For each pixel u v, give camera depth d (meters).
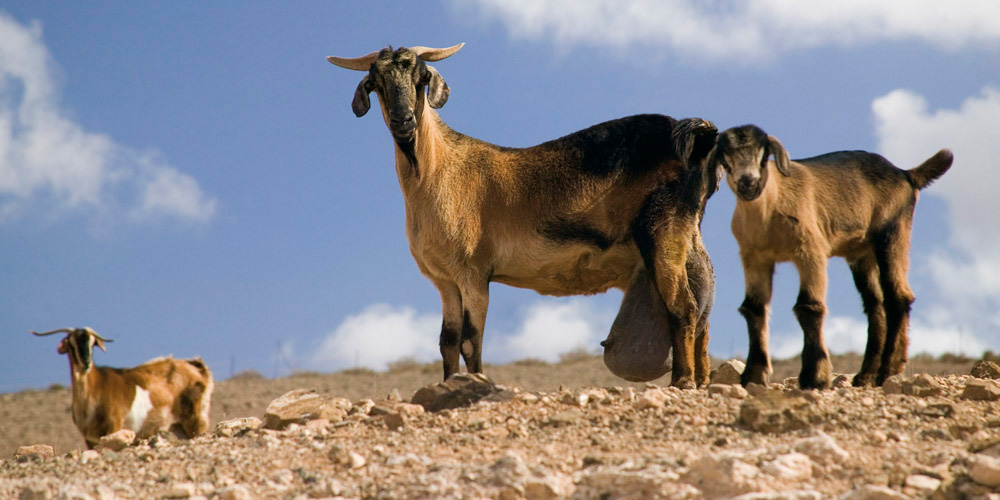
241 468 6.60
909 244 9.73
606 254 9.80
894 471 5.34
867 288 9.87
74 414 14.01
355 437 7.27
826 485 5.36
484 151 9.91
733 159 8.31
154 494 6.12
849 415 6.95
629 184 9.62
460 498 5.40
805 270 8.72
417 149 9.48
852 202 9.23
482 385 8.29
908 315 9.50
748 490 5.17
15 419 28.97
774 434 6.56
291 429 7.83
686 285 9.45
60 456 8.03
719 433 6.59
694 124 9.37
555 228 9.69
